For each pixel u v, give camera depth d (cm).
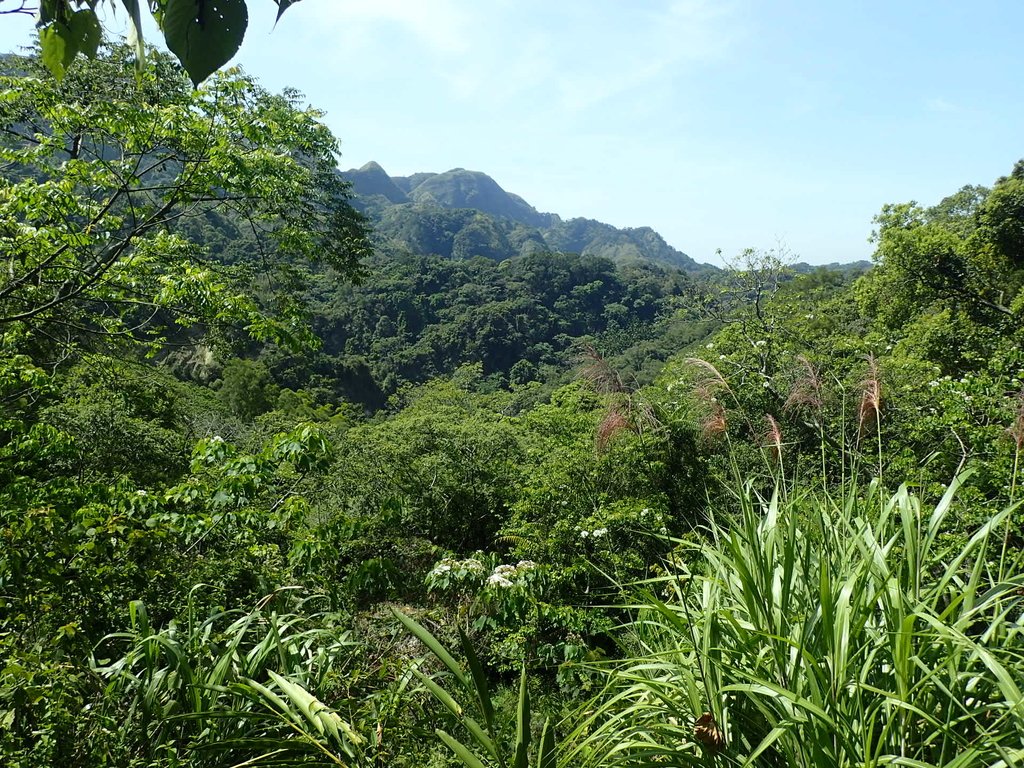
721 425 330
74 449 541
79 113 743
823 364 877
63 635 253
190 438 1391
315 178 1111
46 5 78
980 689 190
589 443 788
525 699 182
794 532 220
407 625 190
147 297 786
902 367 918
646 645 283
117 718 249
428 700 338
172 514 392
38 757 214
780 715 183
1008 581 198
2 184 727
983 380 645
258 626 318
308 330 952
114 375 1005
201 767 231
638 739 206
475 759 175
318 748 214
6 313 733
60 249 691
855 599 202
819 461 450
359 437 1080
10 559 274
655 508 652
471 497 1006
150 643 245
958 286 1653
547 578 581
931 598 195
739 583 232
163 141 816
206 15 67
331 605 371
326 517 936
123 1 69
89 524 313
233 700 246
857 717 176
